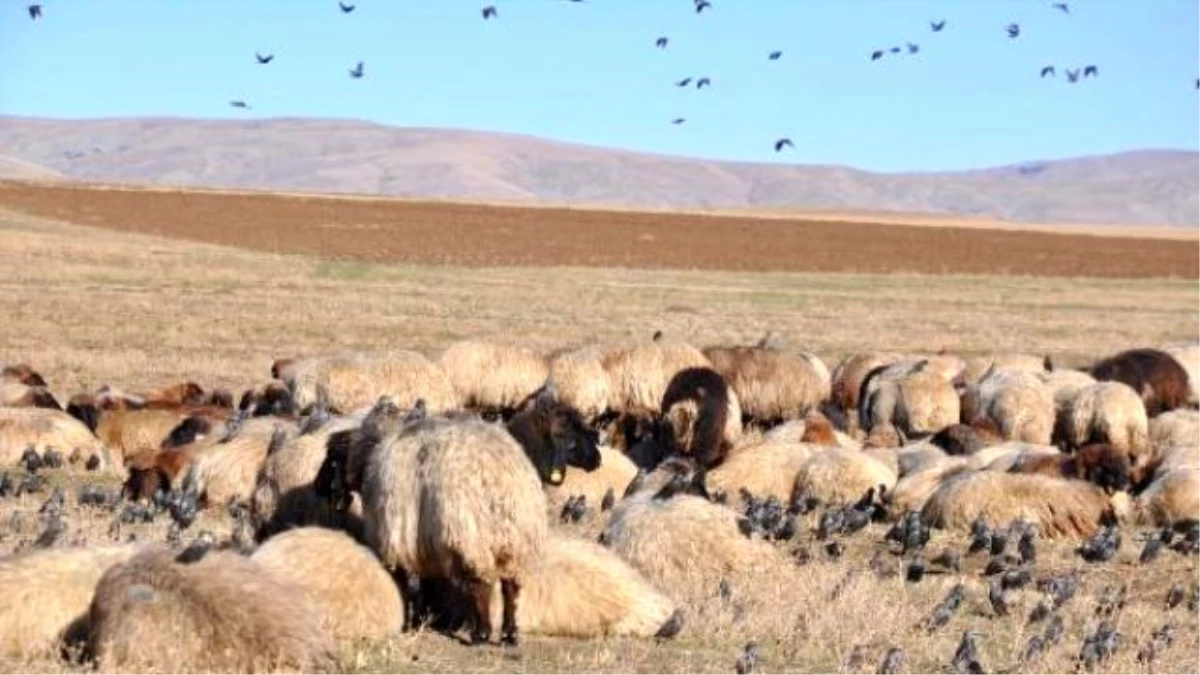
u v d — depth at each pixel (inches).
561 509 1097.4
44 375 2026.3
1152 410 1733.5
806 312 3390.7
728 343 2689.5
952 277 4702.3
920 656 733.9
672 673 679.7
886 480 1192.8
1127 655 743.1
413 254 4709.6
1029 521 1058.1
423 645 708.7
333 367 1435.8
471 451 701.9
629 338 2714.1
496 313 3088.1
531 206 7672.2
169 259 3973.9
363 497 733.9
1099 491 1091.3
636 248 5349.4
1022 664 720.3
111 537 917.2
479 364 1488.7
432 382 1453.0
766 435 1416.1
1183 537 1066.1
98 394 1648.6
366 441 778.2
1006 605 838.5
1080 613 845.8
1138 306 3858.3
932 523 1097.4
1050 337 3021.7
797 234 6343.5
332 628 695.1
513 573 701.9
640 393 1481.3
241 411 1438.2
